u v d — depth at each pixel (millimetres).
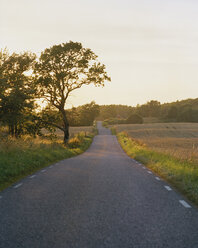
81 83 40031
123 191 7949
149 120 195500
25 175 10836
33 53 21609
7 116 19828
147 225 4910
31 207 6004
